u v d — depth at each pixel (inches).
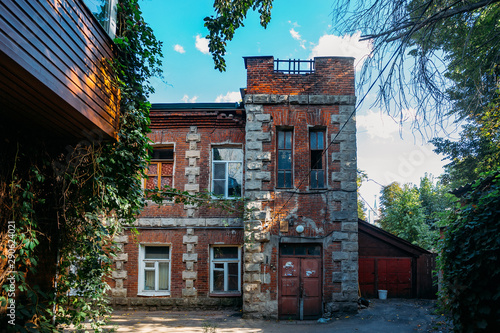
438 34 228.7
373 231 570.9
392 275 560.1
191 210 513.0
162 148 543.8
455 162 641.6
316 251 465.4
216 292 503.2
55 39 185.0
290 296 453.4
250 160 473.7
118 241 508.4
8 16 150.4
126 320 432.8
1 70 161.2
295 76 489.7
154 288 510.3
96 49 234.1
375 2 210.2
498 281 223.6
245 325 413.1
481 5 200.8
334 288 448.1
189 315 463.5
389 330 370.9
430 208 1053.8
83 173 267.4
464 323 236.7
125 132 279.7
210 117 529.3
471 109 210.1
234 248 514.9
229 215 510.9
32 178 241.3
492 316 225.6
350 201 463.8
